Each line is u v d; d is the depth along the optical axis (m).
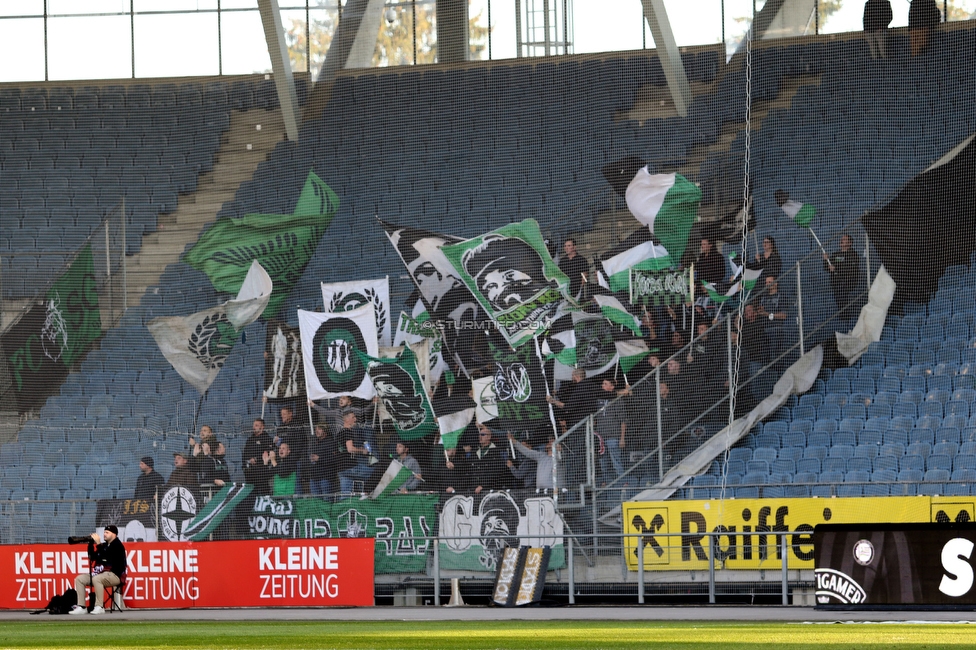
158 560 50.34
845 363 60.78
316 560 49.56
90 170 78.88
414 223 74.19
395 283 68.69
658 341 61.88
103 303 72.62
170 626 38.25
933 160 69.12
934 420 58.28
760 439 58.72
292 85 77.00
